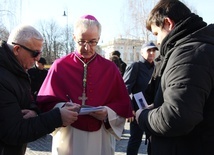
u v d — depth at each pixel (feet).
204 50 6.02
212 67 5.96
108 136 8.92
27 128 6.69
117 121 8.70
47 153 19.10
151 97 8.09
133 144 15.57
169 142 6.40
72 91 8.52
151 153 6.95
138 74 15.40
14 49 7.18
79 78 8.66
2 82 6.58
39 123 6.85
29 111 7.22
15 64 7.03
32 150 19.76
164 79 6.32
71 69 8.74
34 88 22.80
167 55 6.47
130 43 117.50
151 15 6.99
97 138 8.55
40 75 23.18
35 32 7.32
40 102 8.55
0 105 6.49
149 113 6.59
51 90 8.50
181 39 6.36
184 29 6.37
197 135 6.12
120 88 9.09
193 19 6.44
